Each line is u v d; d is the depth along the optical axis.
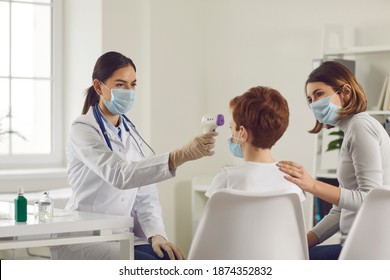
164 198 5.54
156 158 2.79
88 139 3.02
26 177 5.19
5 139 5.54
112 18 5.35
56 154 5.70
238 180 2.40
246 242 2.17
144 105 5.50
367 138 2.74
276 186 2.43
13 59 5.57
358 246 2.35
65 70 5.67
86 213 2.93
